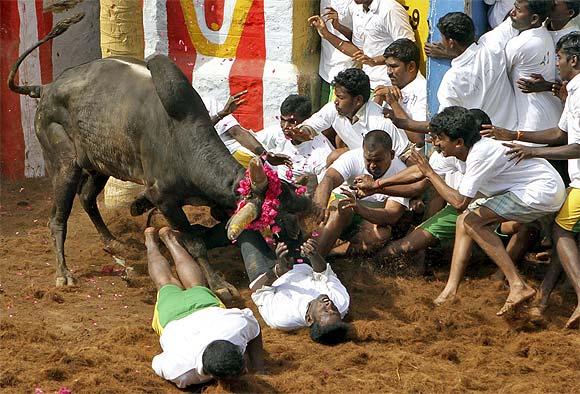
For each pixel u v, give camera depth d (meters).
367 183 7.85
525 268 8.24
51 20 11.16
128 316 7.30
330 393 5.97
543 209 7.22
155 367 6.12
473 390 6.09
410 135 8.64
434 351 6.65
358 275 8.02
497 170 7.19
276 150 8.83
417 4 9.67
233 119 8.38
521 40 8.01
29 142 11.15
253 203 6.79
